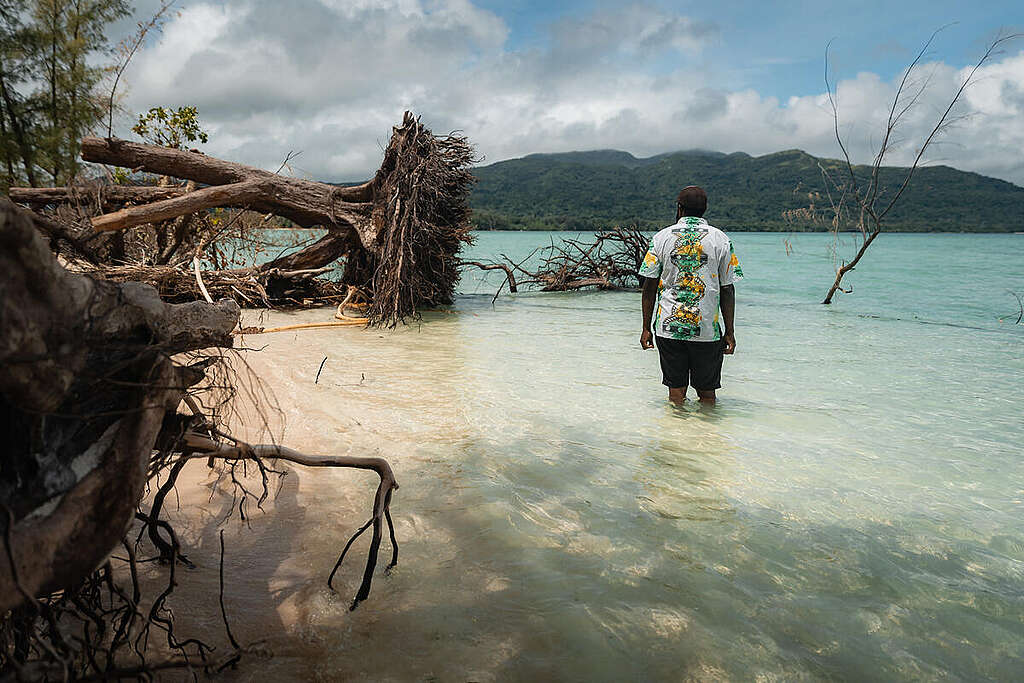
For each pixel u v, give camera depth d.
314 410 5.12
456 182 13.27
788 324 11.02
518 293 17.11
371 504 3.35
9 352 1.04
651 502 3.52
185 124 13.37
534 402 5.66
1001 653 2.24
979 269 26.83
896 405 5.77
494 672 2.06
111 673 1.53
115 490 1.34
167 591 1.99
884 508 3.50
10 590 1.09
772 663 2.15
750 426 5.07
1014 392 6.27
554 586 2.60
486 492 3.55
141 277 9.99
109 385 1.39
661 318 5.50
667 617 2.40
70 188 10.19
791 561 2.87
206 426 2.04
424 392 5.92
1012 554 2.98
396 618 2.34
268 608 2.35
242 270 12.02
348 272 13.38
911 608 2.51
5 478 1.17
